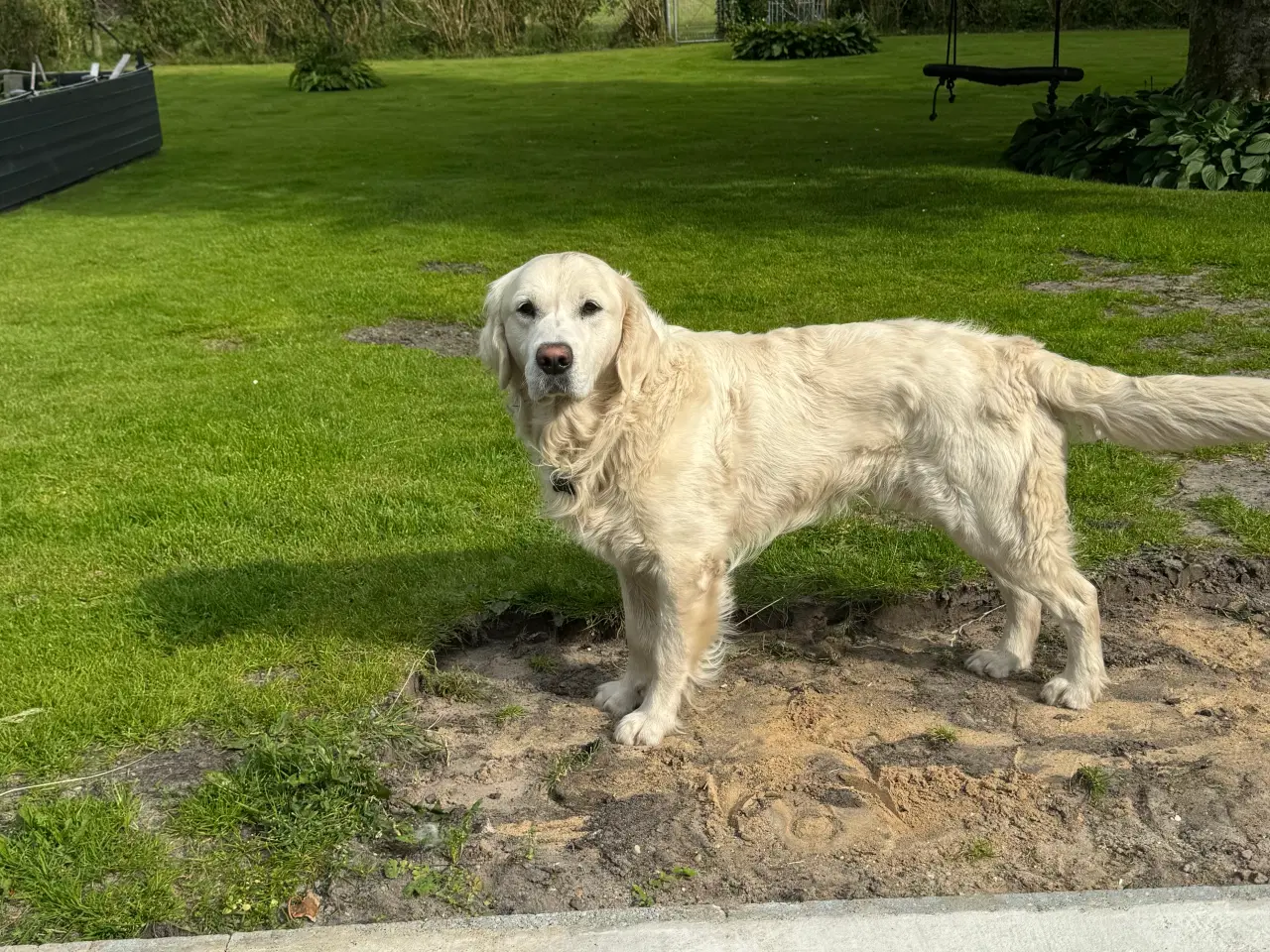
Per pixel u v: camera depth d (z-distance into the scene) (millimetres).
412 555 2969
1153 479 3172
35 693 2518
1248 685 2461
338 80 14891
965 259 5367
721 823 2199
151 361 4438
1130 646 2600
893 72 14648
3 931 2035
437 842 2168
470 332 4777
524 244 6180
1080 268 5176
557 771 2322
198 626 2723
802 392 2402
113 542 3062
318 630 2695
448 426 3664
